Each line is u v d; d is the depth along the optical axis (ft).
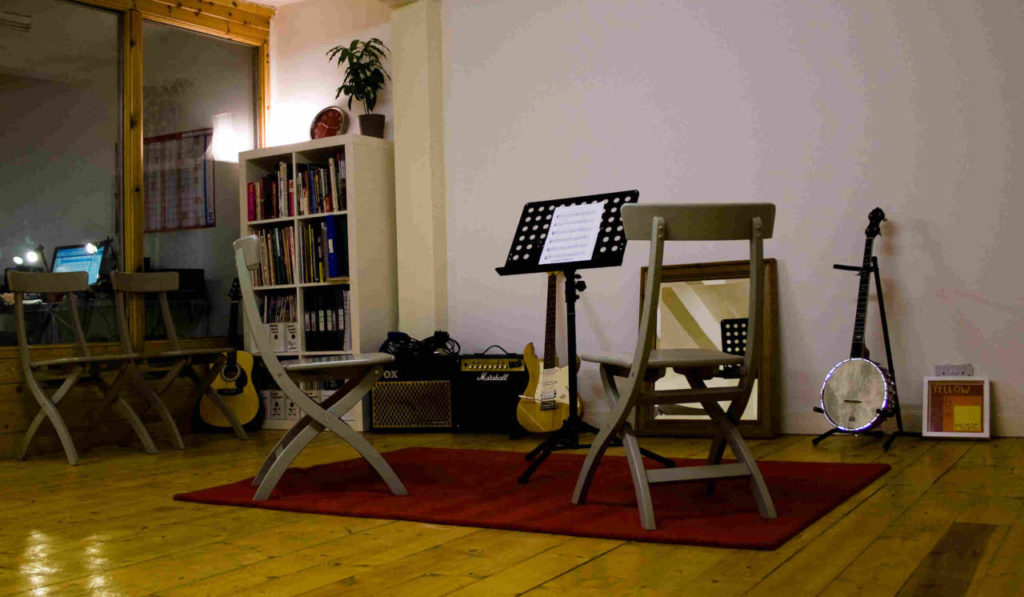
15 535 10.09
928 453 13.46
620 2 17.65
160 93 20.22
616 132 17.70
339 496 11.55
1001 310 14.58
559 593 7.25
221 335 21.20
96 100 18.99
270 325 20.25
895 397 14.62
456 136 19.47
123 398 16.94
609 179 17.78
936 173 15.01
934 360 15.05
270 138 22.35
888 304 15.34
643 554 8.38
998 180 14.60
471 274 19.29
